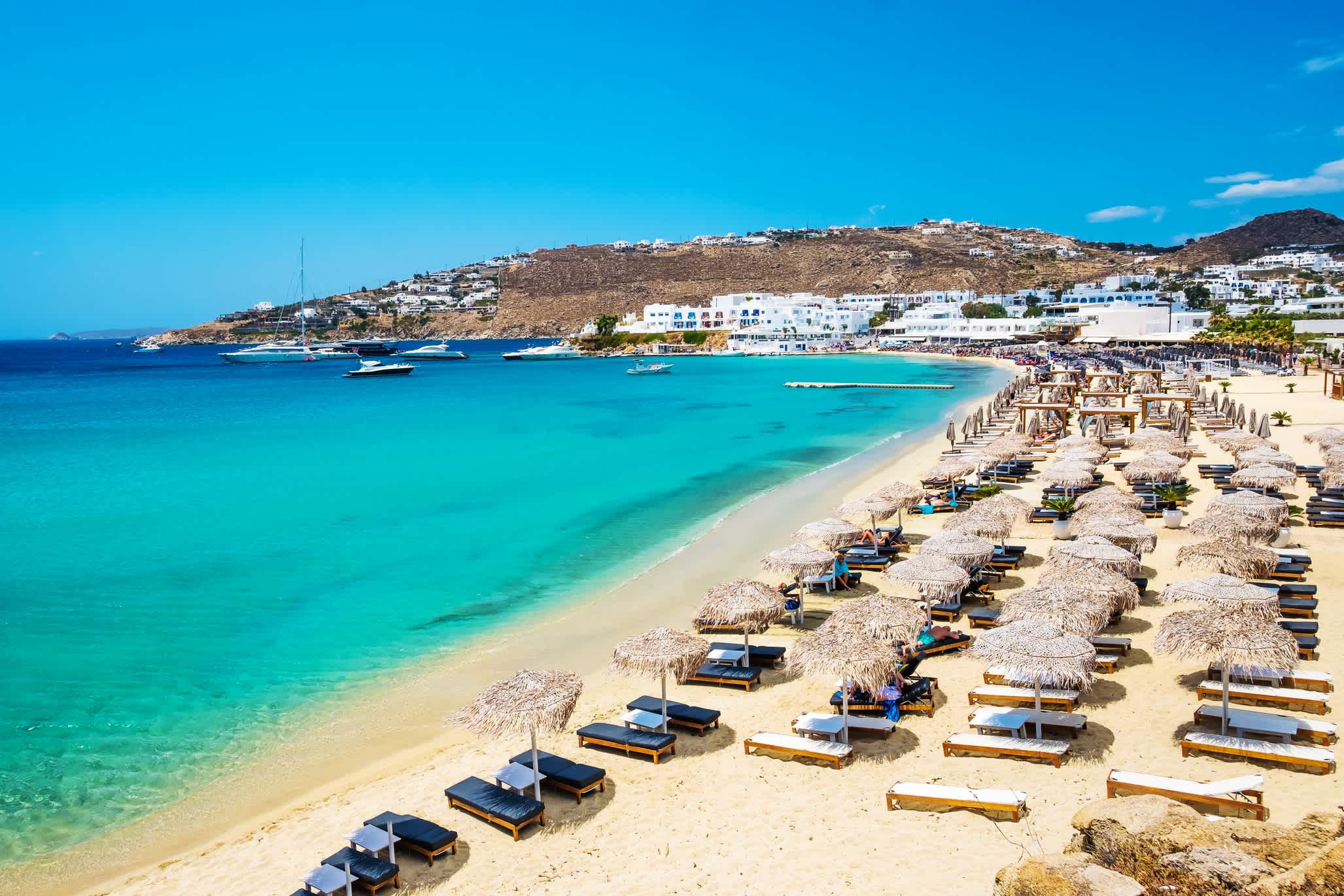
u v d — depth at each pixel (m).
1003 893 7.91
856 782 12.67
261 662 18.98
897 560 24.95
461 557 27.61
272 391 119.00
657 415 75.56
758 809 12.15
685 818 12.08
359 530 31.47
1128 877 7.41
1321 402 61.75
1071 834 10.74
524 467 46.06
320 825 12.49
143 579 25.44
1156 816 8.19
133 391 121.25
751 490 38.09
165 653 19.58
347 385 132.12
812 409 79.94
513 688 12.79
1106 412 46.06
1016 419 59.66
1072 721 13.39
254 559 27.55
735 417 73.31
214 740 15.39
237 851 11.98
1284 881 6.96
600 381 127.62
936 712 14.84
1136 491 31.48
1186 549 18.81
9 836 12.53
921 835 11.09
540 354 197.12
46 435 65.94
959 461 33.78
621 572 25.66
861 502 25.70
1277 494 30.12
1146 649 17.31
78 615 22.20
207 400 104.12
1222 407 55.38
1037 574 23.14
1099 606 15.88
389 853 11.23
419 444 57.25
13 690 17.55
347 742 15.25
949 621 19.55
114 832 12.62
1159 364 98.50
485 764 14.14
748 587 17.31
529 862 11.27
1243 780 11.04
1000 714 14.00
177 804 13.34
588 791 12.86
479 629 20.97
